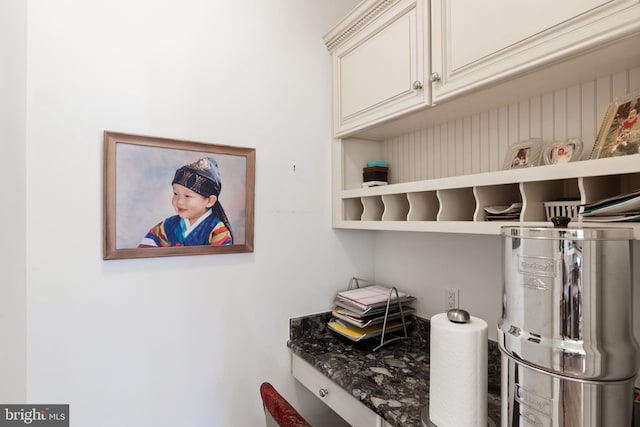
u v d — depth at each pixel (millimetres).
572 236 553
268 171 1489
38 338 1060
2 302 880
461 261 1374
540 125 1074
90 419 1139
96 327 1148
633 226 673
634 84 864
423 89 1141
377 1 1304
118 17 1183
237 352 1419
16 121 967
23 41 1010
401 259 1650
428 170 1476
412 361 1330
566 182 998
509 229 643
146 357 1232
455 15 1032
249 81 1441
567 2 768
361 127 1452
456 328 777
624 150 781
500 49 906
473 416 771
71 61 1106
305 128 1589
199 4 1334
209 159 1335
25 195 1029
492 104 1153
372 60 1378
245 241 1416
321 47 1638
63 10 1096
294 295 1560
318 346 1478
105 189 1146
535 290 592
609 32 703
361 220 1513
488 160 1229
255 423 1454
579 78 929
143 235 1208
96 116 1144
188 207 1290
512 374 637
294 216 1560
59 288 1091
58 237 1088
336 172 1638
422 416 900
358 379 1183
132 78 1203
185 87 1301
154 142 1225
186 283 1309
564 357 554
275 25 1509
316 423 1609
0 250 867
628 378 560
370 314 1459
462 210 1162
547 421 578
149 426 1237
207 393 1354
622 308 558
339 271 1692
